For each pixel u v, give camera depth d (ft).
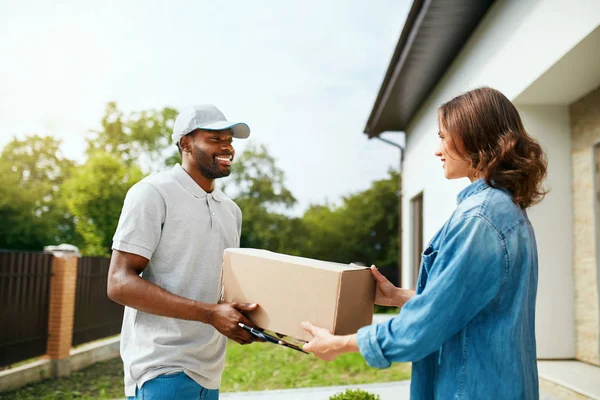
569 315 12.61
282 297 4.75
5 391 15.46
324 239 72.23
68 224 66.54
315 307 4.49
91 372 18.63
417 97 23.41
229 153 6.13
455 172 4.57
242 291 5.09
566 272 12.68
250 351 22.72
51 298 18.24
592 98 11.96
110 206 46.55
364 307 4.84
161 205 5.72
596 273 11.75
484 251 3.84
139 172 48.88
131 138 78.69
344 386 14.06
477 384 3.87
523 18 12.09
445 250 3.96
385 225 71.10
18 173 71.51
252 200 75.20
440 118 4.58
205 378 5.79
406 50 18.02
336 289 4.38
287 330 4.67
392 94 22.93
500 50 13.64
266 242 71.97
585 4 9.16
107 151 78.59
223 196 6.59
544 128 12.96
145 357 5.58
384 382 15.58
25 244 63.87
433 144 21.40
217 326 4.98
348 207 73.92
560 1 10.17
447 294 3.75
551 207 12.75
